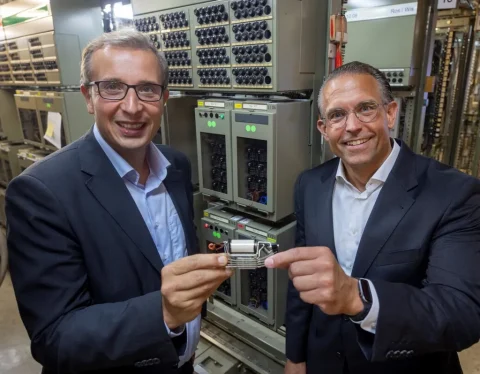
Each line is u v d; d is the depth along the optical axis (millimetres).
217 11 1685
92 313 759
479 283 817
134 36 894
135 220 923
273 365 1796
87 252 863
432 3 2504
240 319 1977
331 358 1092
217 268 708
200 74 1880
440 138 3533
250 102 1671
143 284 929
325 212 1135
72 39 2338
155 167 1076
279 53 1531
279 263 729
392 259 961
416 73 2617
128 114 876
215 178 2023
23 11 2480
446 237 903
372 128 971
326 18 1704
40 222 810
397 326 743
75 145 961
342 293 731
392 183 999
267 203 1706
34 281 791
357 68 997
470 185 939
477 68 3305
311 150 1817
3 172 3412
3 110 3193
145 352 732
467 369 1933
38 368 2107
